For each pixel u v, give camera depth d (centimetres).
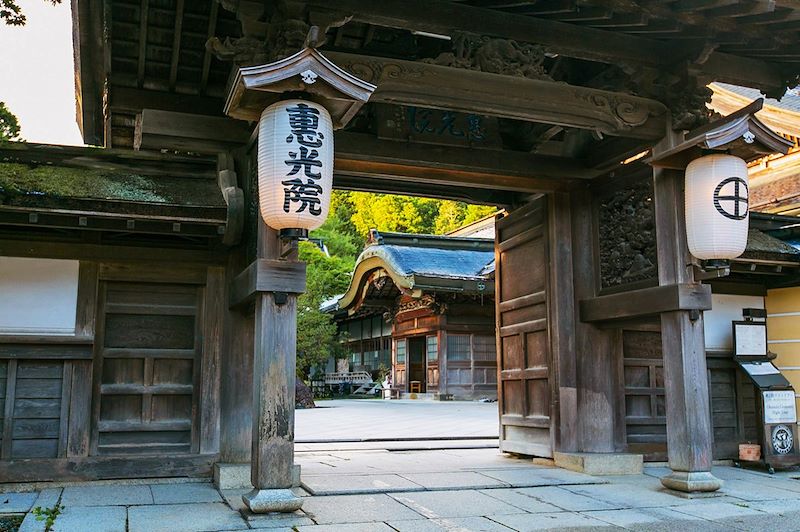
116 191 623
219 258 687
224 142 682
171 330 677
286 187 495
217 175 697
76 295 651
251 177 633
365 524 487
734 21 616
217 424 668
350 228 4197
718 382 834
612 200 764
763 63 690
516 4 590
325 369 3850
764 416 774
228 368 663
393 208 3769
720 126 604
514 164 770
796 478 726
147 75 732
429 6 589
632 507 567
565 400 773
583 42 643
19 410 622
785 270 842
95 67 725
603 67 762
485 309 2441
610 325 771
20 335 627
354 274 2469
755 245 821
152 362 666
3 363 624
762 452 784
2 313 629
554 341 789
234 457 649
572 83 793
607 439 771
